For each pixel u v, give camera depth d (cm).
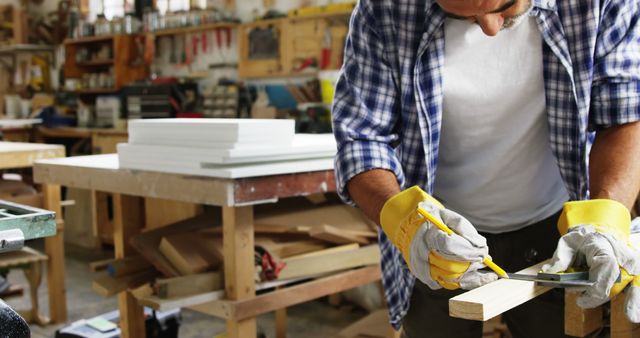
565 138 117
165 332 230
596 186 111
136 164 183
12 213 110
